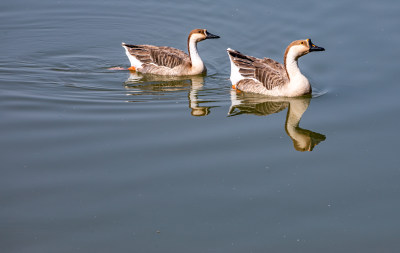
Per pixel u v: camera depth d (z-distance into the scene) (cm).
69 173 1238
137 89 1750
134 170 1252
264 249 1034
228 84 1827
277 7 2242
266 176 1245
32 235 1058
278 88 1675
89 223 1094
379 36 1952
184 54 1955
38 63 1930
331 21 2083
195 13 2288
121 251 1025
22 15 2253
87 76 1852
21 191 1173
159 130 1442
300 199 1166
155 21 2258
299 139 1406
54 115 1514
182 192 1184
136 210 1129
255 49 2011
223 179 1229
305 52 1598
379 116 1495
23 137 1381
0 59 1931
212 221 1105
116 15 2292
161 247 1035
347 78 1734
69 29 2184
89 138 1388
